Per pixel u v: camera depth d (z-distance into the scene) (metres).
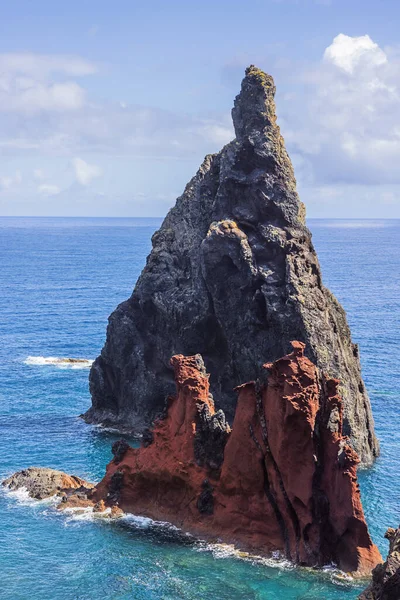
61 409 128.12
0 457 104.44
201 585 68.94
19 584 69.31
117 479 84.25
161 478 81.81
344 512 71.06
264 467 75.69
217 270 112.00
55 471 93.31
